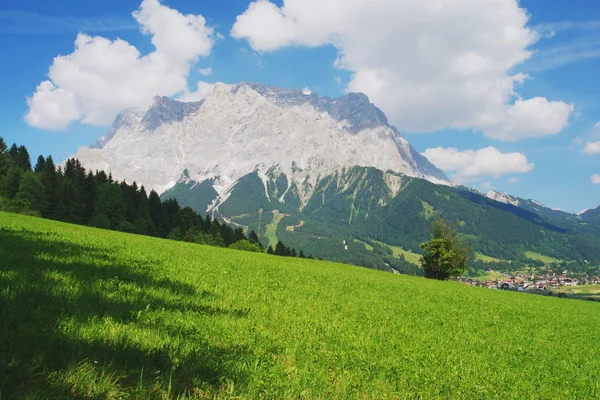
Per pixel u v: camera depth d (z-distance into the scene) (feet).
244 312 36.68
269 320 35.32
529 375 34.32
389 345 35.17
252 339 27.58
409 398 23.34
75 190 392.27
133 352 19.61
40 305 23.95
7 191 380.17
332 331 35.99
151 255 73.10
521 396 27.76
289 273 92.02
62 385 14.99
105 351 18.93
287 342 29.19
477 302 101.40
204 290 43.98
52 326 20.68
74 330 20.75
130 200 448.24
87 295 28.66
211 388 18.33
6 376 14.66
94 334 21.02
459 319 63.21
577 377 36.29
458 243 315.78
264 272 83.15
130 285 36.65
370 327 41.78
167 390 17.01
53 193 382.63
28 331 19.20
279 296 52.29
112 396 15.43
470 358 36.35
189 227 456.04
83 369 16.53
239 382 19.66
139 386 16.42
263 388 19.51
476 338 47.65
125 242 96.53
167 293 37.32
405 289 105.19
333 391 21.58
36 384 14.74
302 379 21.80
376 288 92.84
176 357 20.57
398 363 29.58
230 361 21.67
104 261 50.29
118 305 28.02
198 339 24.52
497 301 117.29
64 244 60.34
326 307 50.16
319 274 105.09
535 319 81.61
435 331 47.85
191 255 94.22
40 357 16.55
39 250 47.75
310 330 34.81
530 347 48.42
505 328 61.77
